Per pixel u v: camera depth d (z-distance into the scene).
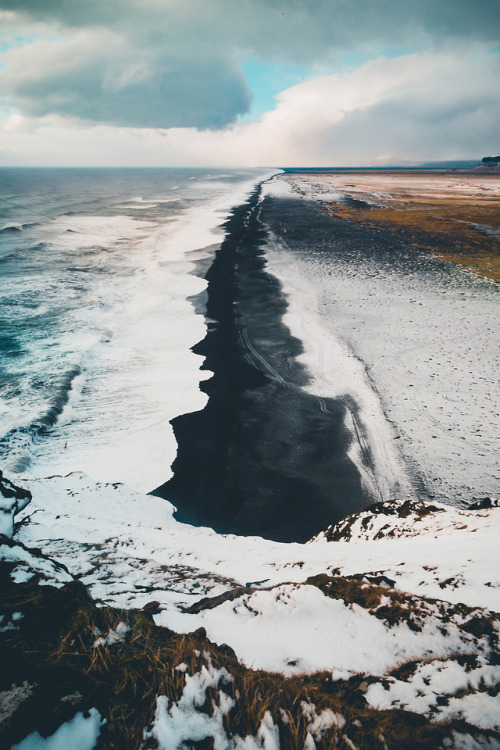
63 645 2.55
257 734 2.24
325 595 4.00
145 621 3.23
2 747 1.79
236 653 3.18
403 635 3.36
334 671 2.95
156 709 2.23
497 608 3.83
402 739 2.22
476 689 2.63
